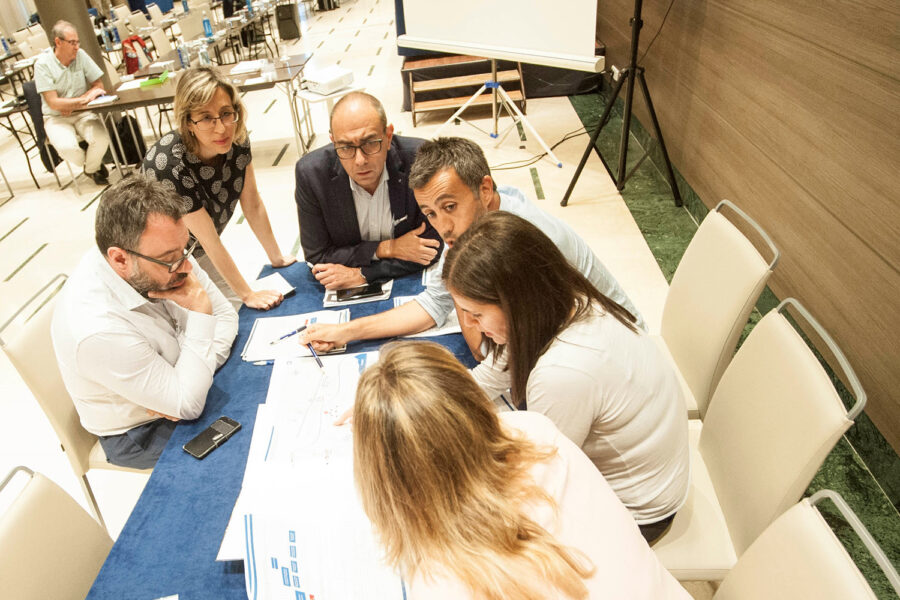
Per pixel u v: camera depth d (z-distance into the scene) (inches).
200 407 57.0
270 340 65.9
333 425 52.2
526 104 216.7
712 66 127.1
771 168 104.1
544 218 61.3
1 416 105.0
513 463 32.1
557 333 42.9
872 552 32.1
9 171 208.5
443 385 29.5
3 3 367.6
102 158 185.3
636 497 48.4
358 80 257.1
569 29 138.6
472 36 156.6
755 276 58.2
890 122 73.2
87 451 68.7
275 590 38.4
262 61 198.4
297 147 194.4
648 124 173.0
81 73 181.0
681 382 69.5
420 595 30.2
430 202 58.6
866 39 76.9
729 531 52.7
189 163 80.0
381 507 30.6
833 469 80.2
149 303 59.9
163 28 270.8
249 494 41.8
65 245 158.7
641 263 126.3
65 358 58.1
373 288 73.6
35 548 43.7
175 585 42.1
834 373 89.2
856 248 81.4
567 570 29.1
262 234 89.7
